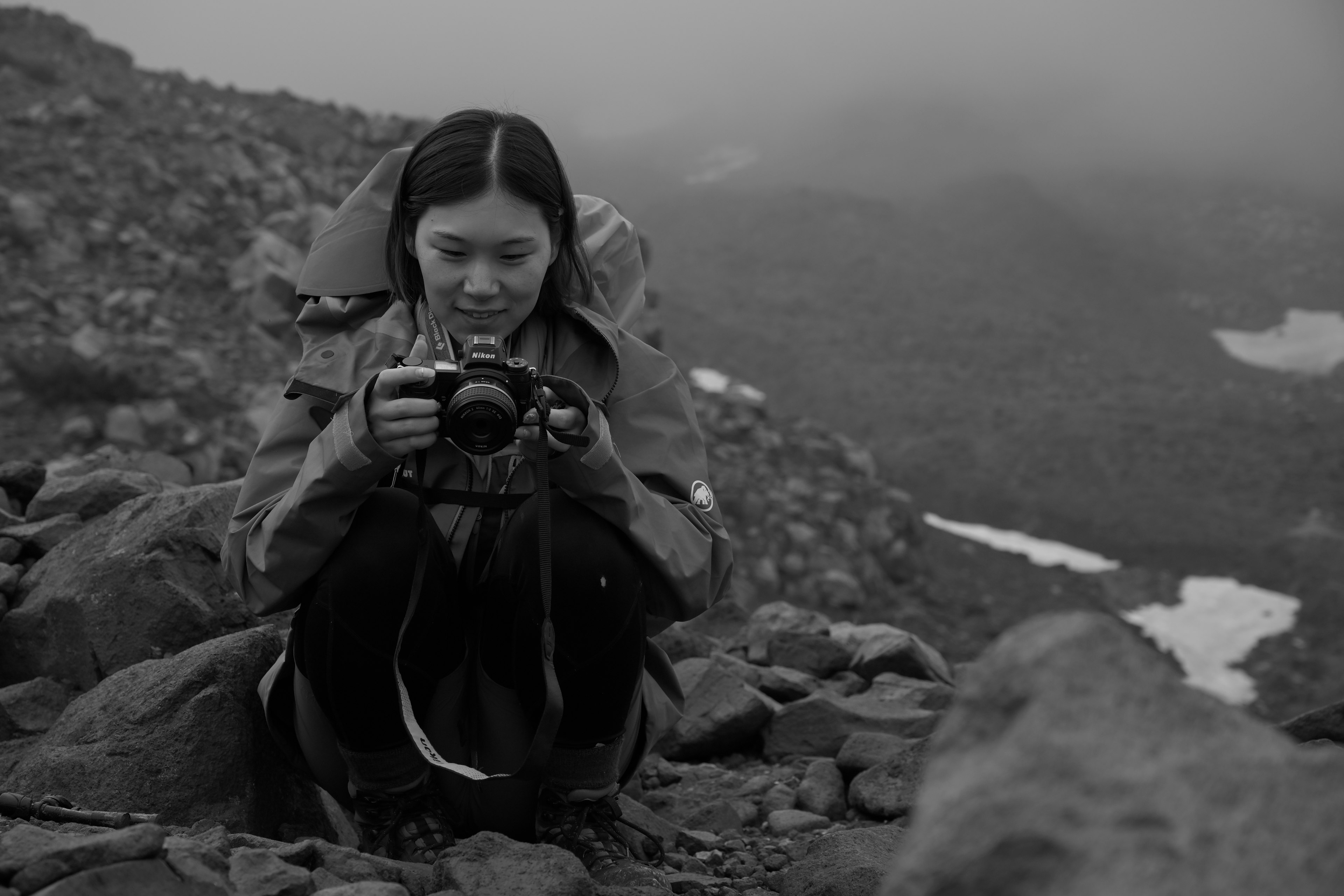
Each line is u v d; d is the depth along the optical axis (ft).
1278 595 276.00
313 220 71.36
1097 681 3.38
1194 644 243.40
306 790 8.47
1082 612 3.61
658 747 12.31
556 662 7.13
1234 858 3.00
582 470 6.93
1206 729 3.31
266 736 8.33
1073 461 396.37
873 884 7.51
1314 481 366.63
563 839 7.61
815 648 15.05
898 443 426.92
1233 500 352.69
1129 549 318.24
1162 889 2.97
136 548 10.25
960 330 599.98
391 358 7.45
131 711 8.19
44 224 61.93
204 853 6.12
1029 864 3.09
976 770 3.33
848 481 93.50
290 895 6.09
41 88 84.74
